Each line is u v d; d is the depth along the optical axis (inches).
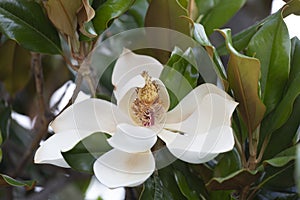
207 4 37.7
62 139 31.0
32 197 42.4
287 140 34.3
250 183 31.5
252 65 31.1
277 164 30.5
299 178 25.4
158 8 33.8
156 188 32.6
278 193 35.3
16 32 35.6
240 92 32.2
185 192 32.2
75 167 31.3
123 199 44.1
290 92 33.2
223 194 33.5
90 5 33.4
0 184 32.9
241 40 36.1
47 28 36.1
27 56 44.4
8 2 35.6
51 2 33.3
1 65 44.6
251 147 33.4
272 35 33.7
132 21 39.4
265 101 33.7
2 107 40.4
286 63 33.5
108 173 29.9
